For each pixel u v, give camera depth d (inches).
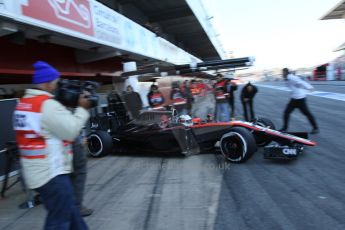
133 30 394.0
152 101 211.3
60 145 90.0
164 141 213.9
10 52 255.0
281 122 343.9
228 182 162.2
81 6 259.6
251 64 213.3
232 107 323.9
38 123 84.8
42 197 88.9
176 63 653.9
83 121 91.4
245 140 186.5
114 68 474.9
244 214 124.3
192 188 157.2
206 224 118.3
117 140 235.5
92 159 234.8
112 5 573.0
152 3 665.0
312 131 271.1
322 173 166.4
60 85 94.8
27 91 90.4
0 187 180.7
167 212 131.4
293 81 268.4
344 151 208.2
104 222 126.0
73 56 359.3
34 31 218.8
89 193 160.4
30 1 192.4
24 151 87.0
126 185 169.3
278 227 112.3
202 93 224.7
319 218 116.8
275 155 187.9
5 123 195.5
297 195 139.4
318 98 573.6
